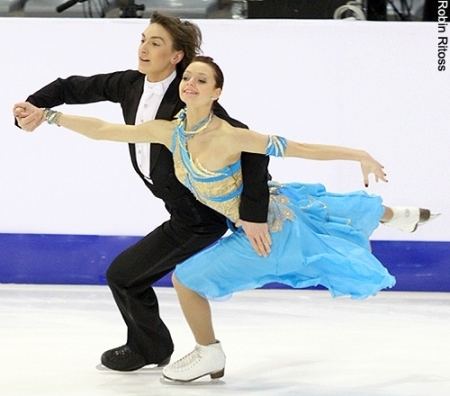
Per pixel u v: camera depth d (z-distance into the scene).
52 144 20.25
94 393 12.61
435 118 20.45
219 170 12.40
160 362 13.96
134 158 13.45
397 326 17.42
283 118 20.45
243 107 20.45
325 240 12.91
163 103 13.15
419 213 14.20
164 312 18.34
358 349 15.55
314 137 20.50
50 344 15.54
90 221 20.50
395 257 20.70
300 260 12.59
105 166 20.34
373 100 20.44
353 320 17.88
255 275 12.85
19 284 20.59
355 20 20.56
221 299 13.36
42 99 13.73
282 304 19.22
